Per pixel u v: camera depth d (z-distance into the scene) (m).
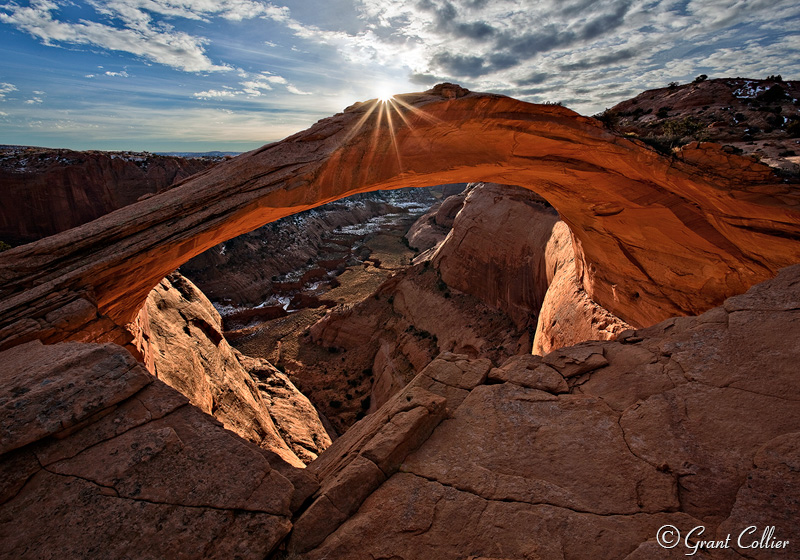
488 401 4.91
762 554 2.69
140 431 3.81
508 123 11.48
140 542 3.02
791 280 5.54
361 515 3.54
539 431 4.36
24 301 7.03
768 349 4.62
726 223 11.75
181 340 16.42
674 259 13.60
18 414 3.65
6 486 3.29
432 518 3.49
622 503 3.44
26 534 3.01
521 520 3.39
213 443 3.79
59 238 7.97
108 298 8.74
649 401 4.41
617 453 3.93
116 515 3.16
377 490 3.82
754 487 3.14
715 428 3.93
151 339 13.29
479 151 12.34
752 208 10.85
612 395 4.74
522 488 3.70
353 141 10.59
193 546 3.04
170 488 3.39
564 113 11.73
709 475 3.51
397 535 3.36
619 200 13.85
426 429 4.47
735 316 5.25
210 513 3.26
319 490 3.86
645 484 3.56
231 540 3.12
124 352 4.53
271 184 9.82
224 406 16.19
